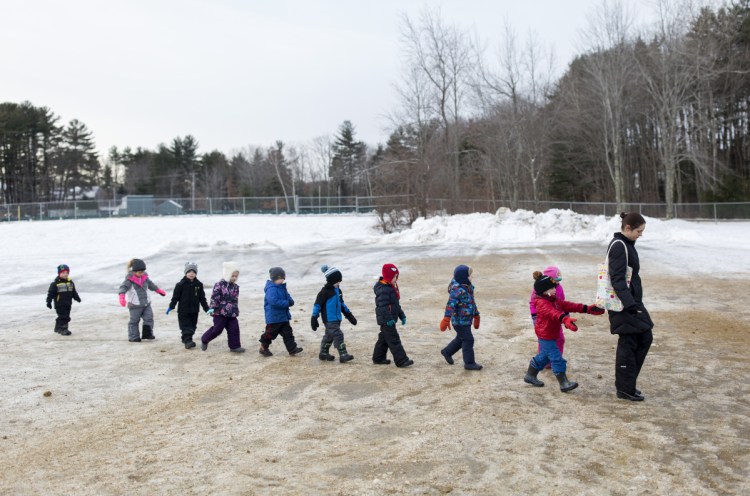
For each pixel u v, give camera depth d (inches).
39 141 3649.1
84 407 266.7
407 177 1663.4
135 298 418.9
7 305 609.0
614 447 203.9
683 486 173.6
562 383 271.4
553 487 174.6
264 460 200.4
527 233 1336.1
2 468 198.2
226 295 377.4
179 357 367.6
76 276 859.4
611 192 2625.5
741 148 2495.1
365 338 412.2
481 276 750.5
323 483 180.9
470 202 1939.0
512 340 392.2
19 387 300.7
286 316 364.2
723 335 386.9
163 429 235.1
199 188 4478.3
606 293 254.8
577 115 2230.6
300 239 1460.4
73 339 430.0
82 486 182.4
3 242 1423.5
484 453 201.5
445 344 387.2
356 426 233.0
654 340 376.8
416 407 255.1
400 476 184.5
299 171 4603.8
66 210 1920.5
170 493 175.9
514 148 2046.0
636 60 2027.6
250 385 298.5
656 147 2640.3
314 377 311.3
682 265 789.9
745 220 1856.5
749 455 195.2
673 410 242.7
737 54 2159.2
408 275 773.9
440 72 1920.5
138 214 2055.9
